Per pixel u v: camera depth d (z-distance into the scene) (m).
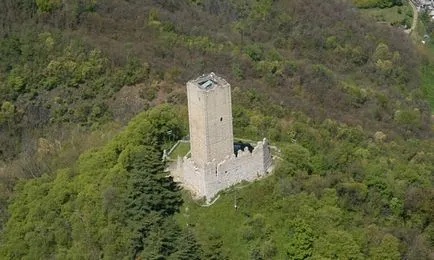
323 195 94.44
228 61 155.50
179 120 111.88
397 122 153.12
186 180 95.44
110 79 134.75
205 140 89.62
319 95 151.88
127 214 92.69
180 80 136.25
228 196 91.81
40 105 131.62
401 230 94.00
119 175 97.81
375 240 89.25
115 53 141.50
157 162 94.06
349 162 109.44
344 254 84.31
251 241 87.19
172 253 85.06
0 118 128.38
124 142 103.88
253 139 107.62
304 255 84.94
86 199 98.62
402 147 131.88
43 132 127.62
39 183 108.00
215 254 84.62
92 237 93.75
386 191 101.19
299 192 93.38
